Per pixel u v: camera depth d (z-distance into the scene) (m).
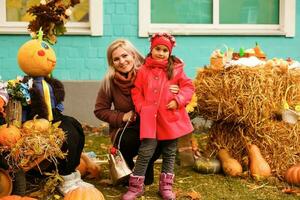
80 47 8.19
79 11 8.24
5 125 4.78
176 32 8.29
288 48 8.49
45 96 5.01
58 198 4.98
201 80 5.90
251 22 8.55
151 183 5.45
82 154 5.66
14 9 8.19
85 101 8.20
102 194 5.03
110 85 5.24
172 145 5.07
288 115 5.62
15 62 8.08
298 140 5.75
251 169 5.65
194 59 8.36
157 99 5.01
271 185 5.48
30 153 4.68
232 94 5.68
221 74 5.79
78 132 5.14
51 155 4.76
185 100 5.03
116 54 5.14
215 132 6.13
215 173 5.84
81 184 5.06
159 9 8.41
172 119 5.02
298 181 5.43
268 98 5.67
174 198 5.04
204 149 6.58
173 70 5.08
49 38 5.52
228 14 8.52
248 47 8.42
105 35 8.20
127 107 5.22
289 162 5.70
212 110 5.83
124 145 5.21
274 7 8.58
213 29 8.45
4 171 4.83
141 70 5.11
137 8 8.21
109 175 5.74
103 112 5.24
